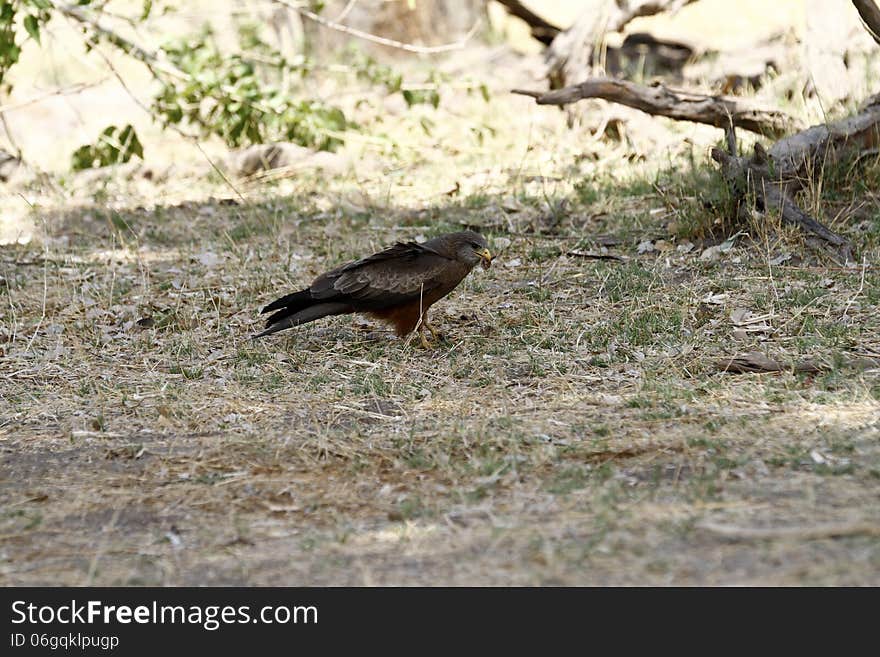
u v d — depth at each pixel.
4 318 13.35
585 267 13.98
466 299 13.22
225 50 22.30
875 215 14.31
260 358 11.70
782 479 8.08
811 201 14.37
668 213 15.48
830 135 14.80
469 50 24.73
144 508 8.38
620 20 21.00
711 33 26.11
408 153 20.06
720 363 10.56
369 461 8.95
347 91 23.42
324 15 24.97
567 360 11.11
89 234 17.05
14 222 17.81
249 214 17.33
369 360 11.60
